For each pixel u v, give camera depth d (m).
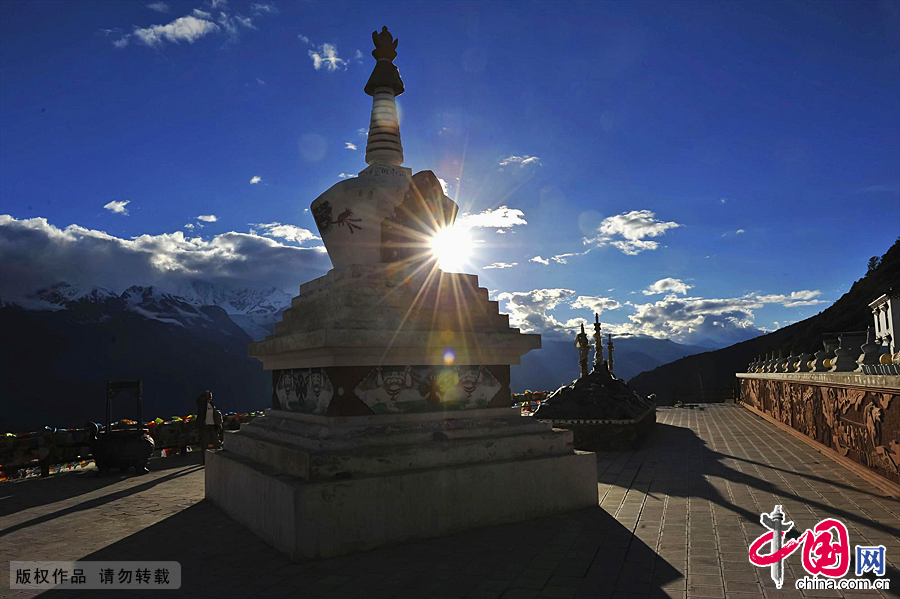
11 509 9.59
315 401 8.04
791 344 70.69
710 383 75.25
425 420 7.89
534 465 7.94
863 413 10.37
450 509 7.19
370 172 8.86
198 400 14.64
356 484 6.62
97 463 12.98
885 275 61.97
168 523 8.23
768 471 11.03
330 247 8.92
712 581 5.38
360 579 5.67
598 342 22.36
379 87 9.54
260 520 7.24
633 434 14.55
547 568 5.84
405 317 7.94
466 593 5.23
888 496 8.59
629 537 6.86
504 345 8.67
